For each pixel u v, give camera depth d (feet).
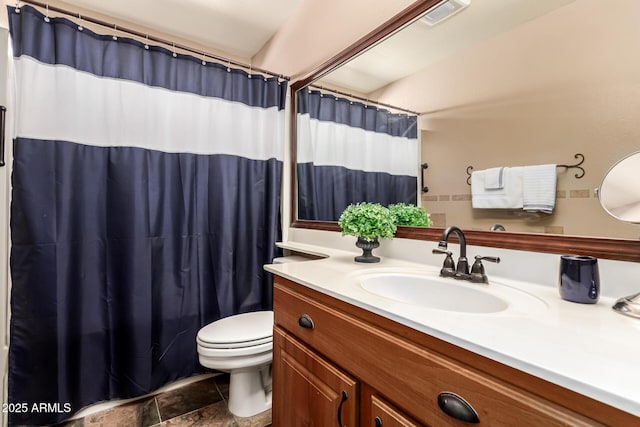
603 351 1.66
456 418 1.88
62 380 4.61
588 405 1.39
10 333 4.29
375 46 4.73
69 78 4.64
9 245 4.30
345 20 5.19
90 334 4.85
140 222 5.13
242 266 6.22
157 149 5.34
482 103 3.61
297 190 6.64
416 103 4.39
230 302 6.04
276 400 3.87
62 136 4.59
